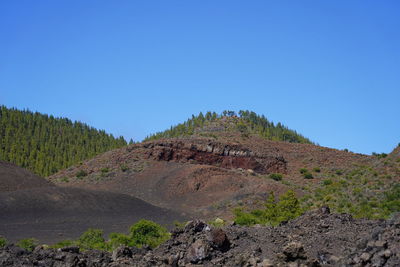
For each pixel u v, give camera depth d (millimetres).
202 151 129500
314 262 19859
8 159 159000
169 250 23922
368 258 19266
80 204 80250
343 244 22000
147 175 120375
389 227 21875
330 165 136625
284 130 198625
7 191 90125
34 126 198625
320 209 27500
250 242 23250
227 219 74312
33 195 80688
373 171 92500
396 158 93625
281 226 26453
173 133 190250
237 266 21000
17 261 22141
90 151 179125
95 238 46781
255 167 128500
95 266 22641
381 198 72125
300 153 146125
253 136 161125
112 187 115875
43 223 67500
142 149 132125
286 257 20469
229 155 130125
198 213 85688
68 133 199375
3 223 65562
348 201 74750
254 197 90875
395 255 19203
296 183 114750
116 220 72688
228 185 109312
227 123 191125
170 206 101250
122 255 24156
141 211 82062
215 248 22578
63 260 22438
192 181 110688
